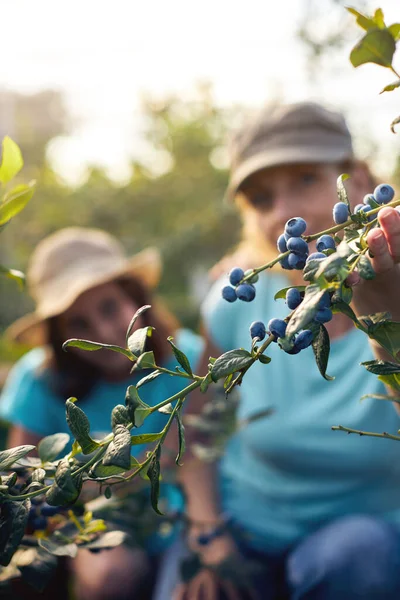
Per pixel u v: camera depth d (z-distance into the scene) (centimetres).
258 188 172
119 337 210
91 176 1537
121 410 66
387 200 70
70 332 212
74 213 1392
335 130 168
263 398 175
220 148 1416
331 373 168
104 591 170
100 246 231
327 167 167
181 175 1420
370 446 162
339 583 139
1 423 259
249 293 72
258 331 66
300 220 68
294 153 162
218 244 1280
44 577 84
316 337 63
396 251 65
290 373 172
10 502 68
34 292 240
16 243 1336
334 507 167
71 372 208
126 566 174
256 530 174
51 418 212
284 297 66
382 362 67
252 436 174
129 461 59
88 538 93
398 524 159
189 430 180
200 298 1148
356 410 163
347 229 67
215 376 64
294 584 148
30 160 1355
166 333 222
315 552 148
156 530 150
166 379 206
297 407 170
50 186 1422
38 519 91
